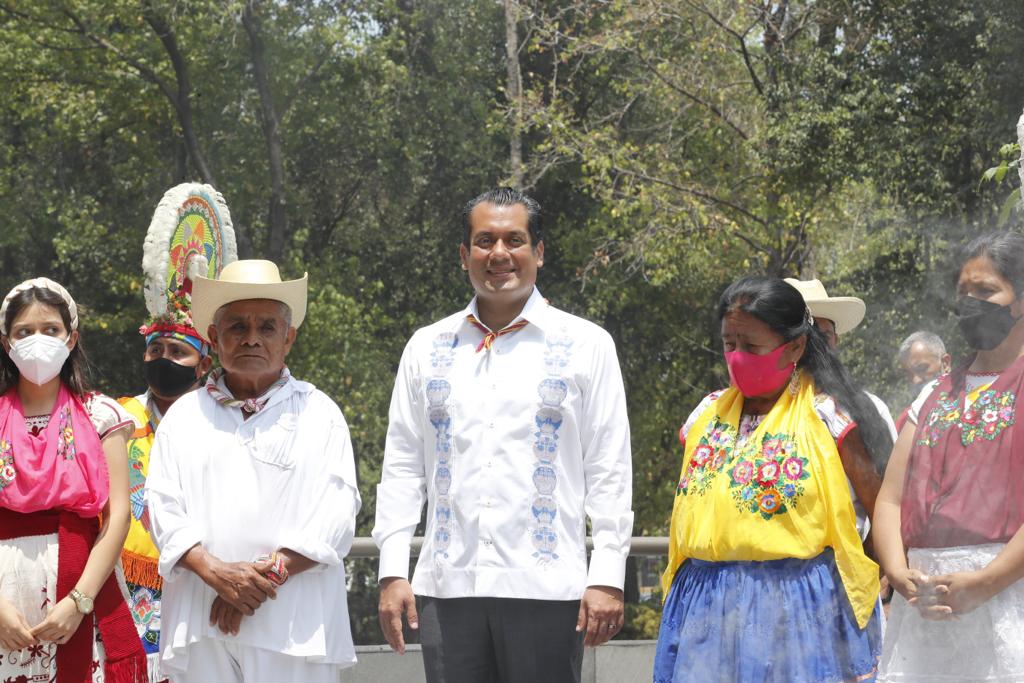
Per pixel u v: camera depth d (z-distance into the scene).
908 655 3.46
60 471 4.21
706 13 19.45
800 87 17.78
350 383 22.72
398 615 4.20
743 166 21.47
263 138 25.06
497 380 4.23
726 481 3.73
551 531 4.15
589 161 19.78
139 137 25.34
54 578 4.19
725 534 3.68
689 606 3.77
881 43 16.77
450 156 25.05
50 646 4.18
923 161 15.52
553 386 4.21
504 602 4.11
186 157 25.80
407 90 24.77
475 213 4.35
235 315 4.40
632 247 20.36
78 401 4.36
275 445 4.33
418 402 4.36
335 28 23.56
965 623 3.35
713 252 20.78
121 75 23.75
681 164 22.48
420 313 26.19
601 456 4.25
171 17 22.58
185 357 5.37
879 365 14.12
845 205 18.72
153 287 5.39
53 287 4.38
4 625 4.09
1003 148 4.12
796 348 3.80
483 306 4.37
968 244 3.55
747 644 3.61
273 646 4.15
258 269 4.48
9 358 4.37
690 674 3.68
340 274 25.08
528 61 25.44
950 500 3.40
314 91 24.50
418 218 26.06
